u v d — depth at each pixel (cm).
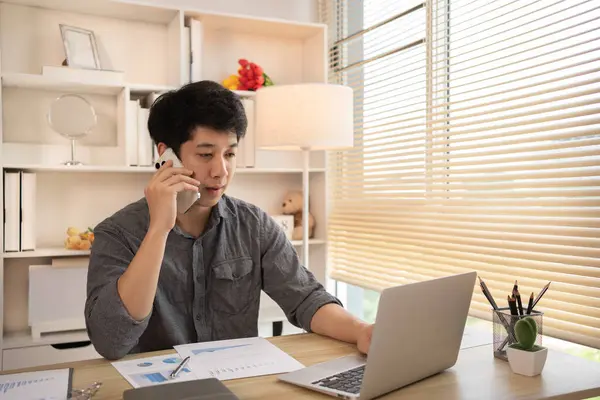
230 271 159
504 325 127
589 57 197
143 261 127
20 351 246
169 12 282
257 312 165
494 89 235
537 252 209
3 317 268
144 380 111
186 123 138
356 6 330
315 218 323
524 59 214
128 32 294
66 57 264
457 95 251
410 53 288
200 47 283
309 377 112
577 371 119
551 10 213
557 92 209
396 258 283
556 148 201
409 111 275
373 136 314
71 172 283
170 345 149
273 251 165
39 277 251
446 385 110
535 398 103
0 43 270
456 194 245
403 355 105
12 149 259
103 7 275
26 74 248
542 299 205
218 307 158
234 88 300
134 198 295
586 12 190
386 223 290
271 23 303
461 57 254
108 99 289
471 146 238
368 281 298
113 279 136
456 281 115
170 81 296
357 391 103
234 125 140
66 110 257
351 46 332
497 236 225
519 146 222
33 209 256
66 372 117
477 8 235
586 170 191
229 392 98
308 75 331
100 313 126
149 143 273
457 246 244
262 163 305
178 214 153
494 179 226
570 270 195
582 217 193
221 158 141
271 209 328
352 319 143
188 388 100
